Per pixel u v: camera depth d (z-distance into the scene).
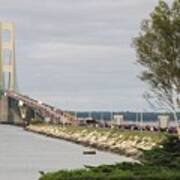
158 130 184.50
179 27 99.88
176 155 70.00
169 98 105.06
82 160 155.62
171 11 100.56
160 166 67.19
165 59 102.12
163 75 102.81
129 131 198.50
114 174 62.50
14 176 116.50
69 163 147.75
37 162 154.12
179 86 102.69
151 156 70.25
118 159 151.00
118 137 184.00
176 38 100.56
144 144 152.12
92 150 189.25
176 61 101.44
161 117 183.12
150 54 103.56
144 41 104.19
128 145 161.38
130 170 65.25
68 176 62.66
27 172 125.12
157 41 102.69
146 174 62.38
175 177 61.41
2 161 159.00
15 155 183.62
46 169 131.88
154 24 101.81
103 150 184.00
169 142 73.88
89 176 61.50
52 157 170.12
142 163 69.81
